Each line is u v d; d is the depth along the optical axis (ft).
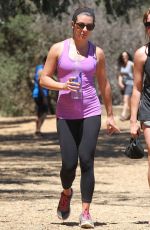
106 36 141.69
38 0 85.76
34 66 140.77
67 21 138.62
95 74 36.83
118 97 144.56
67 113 36.29
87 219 36.11
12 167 68.13
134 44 141.49
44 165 69.77
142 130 36.63
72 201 47.39
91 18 35.78
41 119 101.71
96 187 55.62
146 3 92.07
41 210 42.93
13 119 133.18
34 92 100.53
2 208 43.83
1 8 87.45
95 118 36.32
